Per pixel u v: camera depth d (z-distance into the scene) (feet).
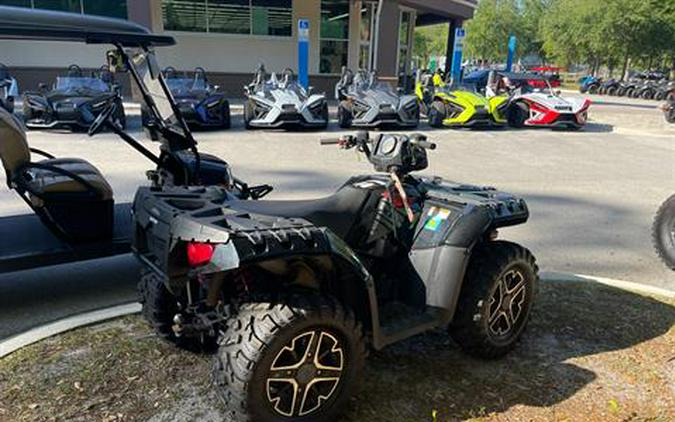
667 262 15.62
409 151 9.25
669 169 30.71
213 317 8.21
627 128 48.98
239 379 7.10
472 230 9.26
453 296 9.22
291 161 28.76
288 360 7.38
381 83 42.83
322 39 65.46
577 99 45.83
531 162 31.24
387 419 8.29
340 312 7.63
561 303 12.49
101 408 8.22
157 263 8.46
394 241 9.75
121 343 10.07
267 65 64.64
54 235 11.96
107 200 11.71
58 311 11.70
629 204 22.66
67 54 57.41
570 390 9.23
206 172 14.01
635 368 9.96
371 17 63.52
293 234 7.25
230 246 6.79
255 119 38.40
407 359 10.03
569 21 142.10
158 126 13.64
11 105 38.55
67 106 33.14
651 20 122.21
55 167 11.88
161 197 8.79
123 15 58.34
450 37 72.49
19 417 7.95
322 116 39.14
